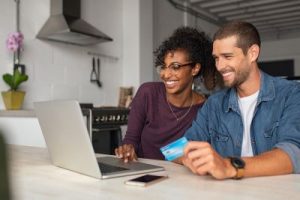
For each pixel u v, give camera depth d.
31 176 0.93
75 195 0.73
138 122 1.68
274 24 6.42
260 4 5.20
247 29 1.21
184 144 0.98
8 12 2.74
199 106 1.65
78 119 0.84
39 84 2.99
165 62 1.58
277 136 1.22
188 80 1.60
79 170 0.95
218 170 0.85
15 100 2.56
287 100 1.23
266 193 0.73
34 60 2.95
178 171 1.00
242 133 1.32
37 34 2.95
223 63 1.22
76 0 3.12
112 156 1.33
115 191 0.76
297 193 0.73
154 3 4.56
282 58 7.01
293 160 0.95
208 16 5.73
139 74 3.86
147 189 0.78
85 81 3.46
